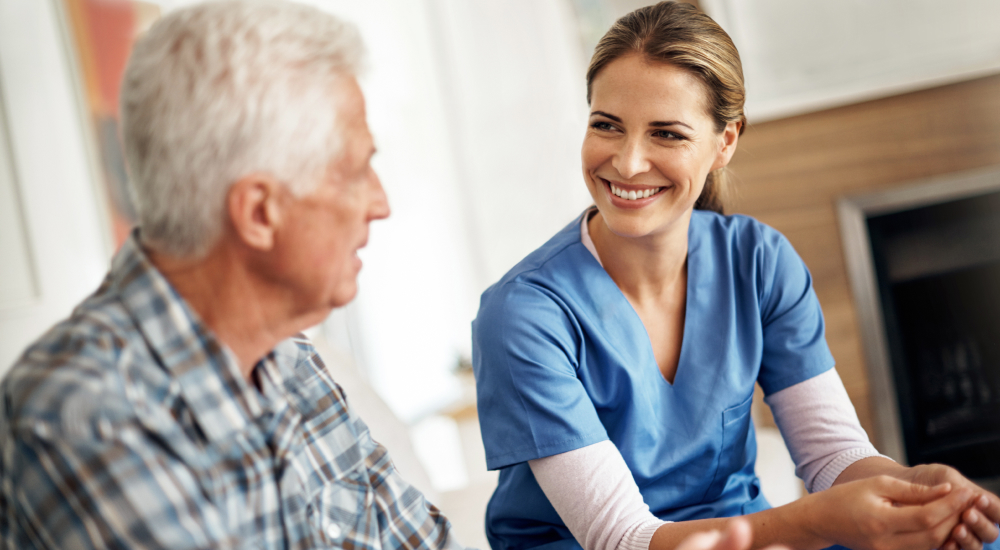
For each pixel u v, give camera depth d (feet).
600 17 9.78
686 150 3.16
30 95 5.89
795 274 3.70
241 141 1.97
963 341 7.75
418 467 4.73
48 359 1.97
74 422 1.86
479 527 4.66
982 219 7.59
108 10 6.64
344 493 2.62
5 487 1.96
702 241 3.67
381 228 10.60
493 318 3.33
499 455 3.27
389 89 10.71
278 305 2.20
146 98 1.97
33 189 5.82
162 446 2.00
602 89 3.22
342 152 2.09
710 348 3.52
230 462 2.16
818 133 7.75
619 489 3.10
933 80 7.45
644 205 3.24
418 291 11.27
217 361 2.15
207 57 1.95
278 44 2.00
